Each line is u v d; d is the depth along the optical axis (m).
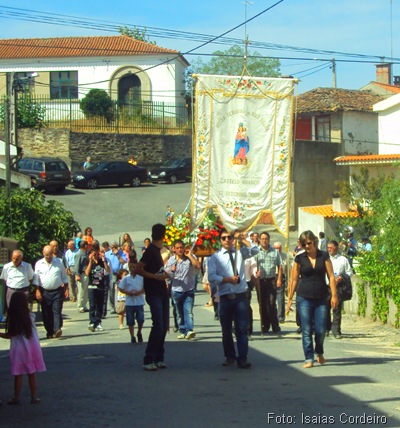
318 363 11.89
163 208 43.59
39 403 9.31
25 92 53.56
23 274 15.81
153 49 61.06
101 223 39.97
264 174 17.67
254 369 11.39
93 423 8.23
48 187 44.91
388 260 18.08
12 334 9.32
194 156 17.66
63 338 16.30
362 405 8.91
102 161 51.47
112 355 13.36
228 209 17.67
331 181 46.78
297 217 45.16
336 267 15.71
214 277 11.52
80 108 54.78
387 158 36.31
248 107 17.56
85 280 22.20
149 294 11.45
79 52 60.81
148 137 54.22
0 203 22.30
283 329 17.17
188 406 8.94
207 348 13.93
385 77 66.62
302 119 51.09
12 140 33.78
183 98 62.16
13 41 62.38
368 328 17.64
